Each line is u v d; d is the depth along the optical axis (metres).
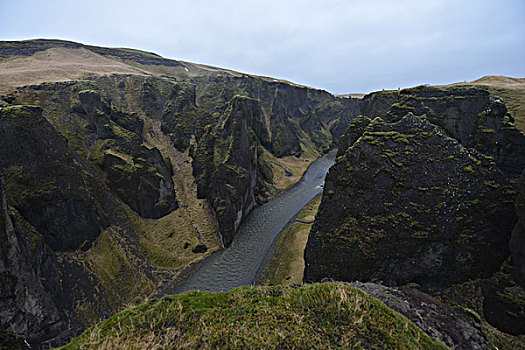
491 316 24.47
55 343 23.92
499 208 27.77
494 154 33.44
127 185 47.12
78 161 42.91
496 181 29.05
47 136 36.38
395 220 28.88
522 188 25.17
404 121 33.41
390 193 29.91
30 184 31.97
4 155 31.52
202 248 45.84
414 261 28.31
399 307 12.40
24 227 27.34
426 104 40.62
